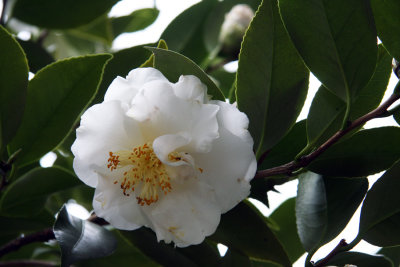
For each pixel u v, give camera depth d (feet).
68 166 1.87
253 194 1.49
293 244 1.77
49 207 1.82
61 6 1.81
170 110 1.31
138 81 1.32
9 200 1.62
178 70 1.38
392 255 1.71
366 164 1.46
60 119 1.52
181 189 1.35
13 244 1.55
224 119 1.31
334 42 1.37
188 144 1.32
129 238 1.53
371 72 1.39
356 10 1.35
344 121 1.38
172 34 1.98
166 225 1.35
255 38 1.40
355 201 1.52
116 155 1.35
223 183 1.33
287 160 1.51
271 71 1.41
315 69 1.39
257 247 1.47
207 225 1.34
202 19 2.00
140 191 1.36
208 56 2.01
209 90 1.38
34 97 1.50
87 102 1.51
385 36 1.41
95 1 1.81
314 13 1.36
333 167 1.46
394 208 1.47
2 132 1.47
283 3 1.36
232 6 2.03
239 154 1.32
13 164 1.53
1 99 1.45
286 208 1.79
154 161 1.35
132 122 1.33
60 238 1.38
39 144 1.53
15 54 1.44
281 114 1.43
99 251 1.40
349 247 1.47
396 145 1.44
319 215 1.53
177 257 1.52
